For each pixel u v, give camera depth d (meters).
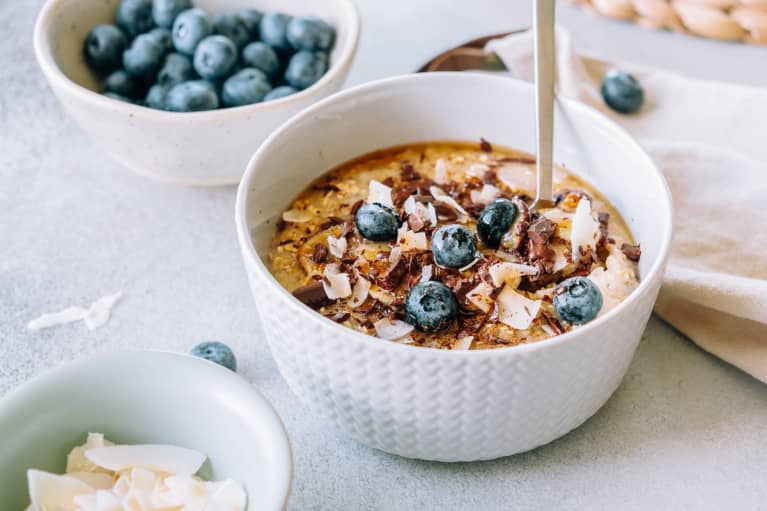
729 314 0.49
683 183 0.54
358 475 0.45
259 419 0.41
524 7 0.68
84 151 0.59
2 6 0.68
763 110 0.59
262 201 0.47
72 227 0.54
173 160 0.54
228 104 0.58
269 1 0.61
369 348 0.40
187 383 0.42
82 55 0.59
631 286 0.46
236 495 0.41
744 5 0.64
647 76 0.61
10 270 0.52
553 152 0.51
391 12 0.67
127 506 0.40
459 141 0.52
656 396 0.47
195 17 0.58
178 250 0.53
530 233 0.46
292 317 0.42
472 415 0.42
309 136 0.49
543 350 0.40
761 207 0.53
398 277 0.45
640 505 0.44
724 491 0.44
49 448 0.42
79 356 0.49
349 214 0.49
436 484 0.44
